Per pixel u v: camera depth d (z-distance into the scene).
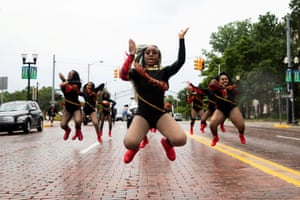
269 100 63.59
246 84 60.88
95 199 5.75
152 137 18.33
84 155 11.09
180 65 5.62
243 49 63.81
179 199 5.71
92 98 14.46
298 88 57.12
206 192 6.17
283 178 7.32
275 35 65.75
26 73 35.62
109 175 7.77
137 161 9.81
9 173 8.05
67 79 12.27
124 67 5.36
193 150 12.30
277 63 59.91
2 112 21.84
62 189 6.46
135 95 5.66
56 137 18.78
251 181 7.06
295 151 12.04
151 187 6.58
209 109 16.20
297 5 62.38
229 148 12.88
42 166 9.02
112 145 14.12
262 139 17.03
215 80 11.37
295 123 33.34
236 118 11.27
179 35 5.67
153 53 5.77
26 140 16.89
